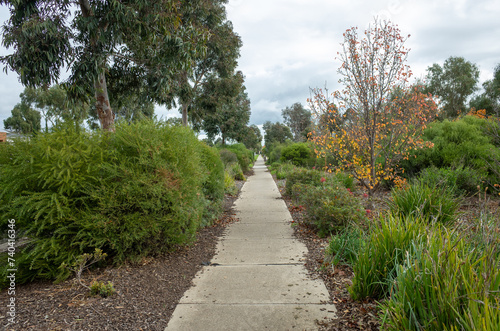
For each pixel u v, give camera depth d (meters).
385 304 2.65
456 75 35.00
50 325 2.55
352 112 6.73
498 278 1.94
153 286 3.46
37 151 3.75
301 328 2.57
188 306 3.02
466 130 9.66
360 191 9.48
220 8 15.46
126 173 4.05
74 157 3.84
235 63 17.80
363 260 2.98
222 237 5.68
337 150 6.93
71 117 4.36
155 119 4.79
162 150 4.43
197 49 8.48
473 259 2.36
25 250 3.80
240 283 3.57
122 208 3.96
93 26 6.36
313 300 3.08
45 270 3.75
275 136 62.12
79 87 6.71
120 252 3.97
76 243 3.63
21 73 6.21
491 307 1.62
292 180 10.46
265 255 4.57
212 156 7.84
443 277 1.98
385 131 6.89
